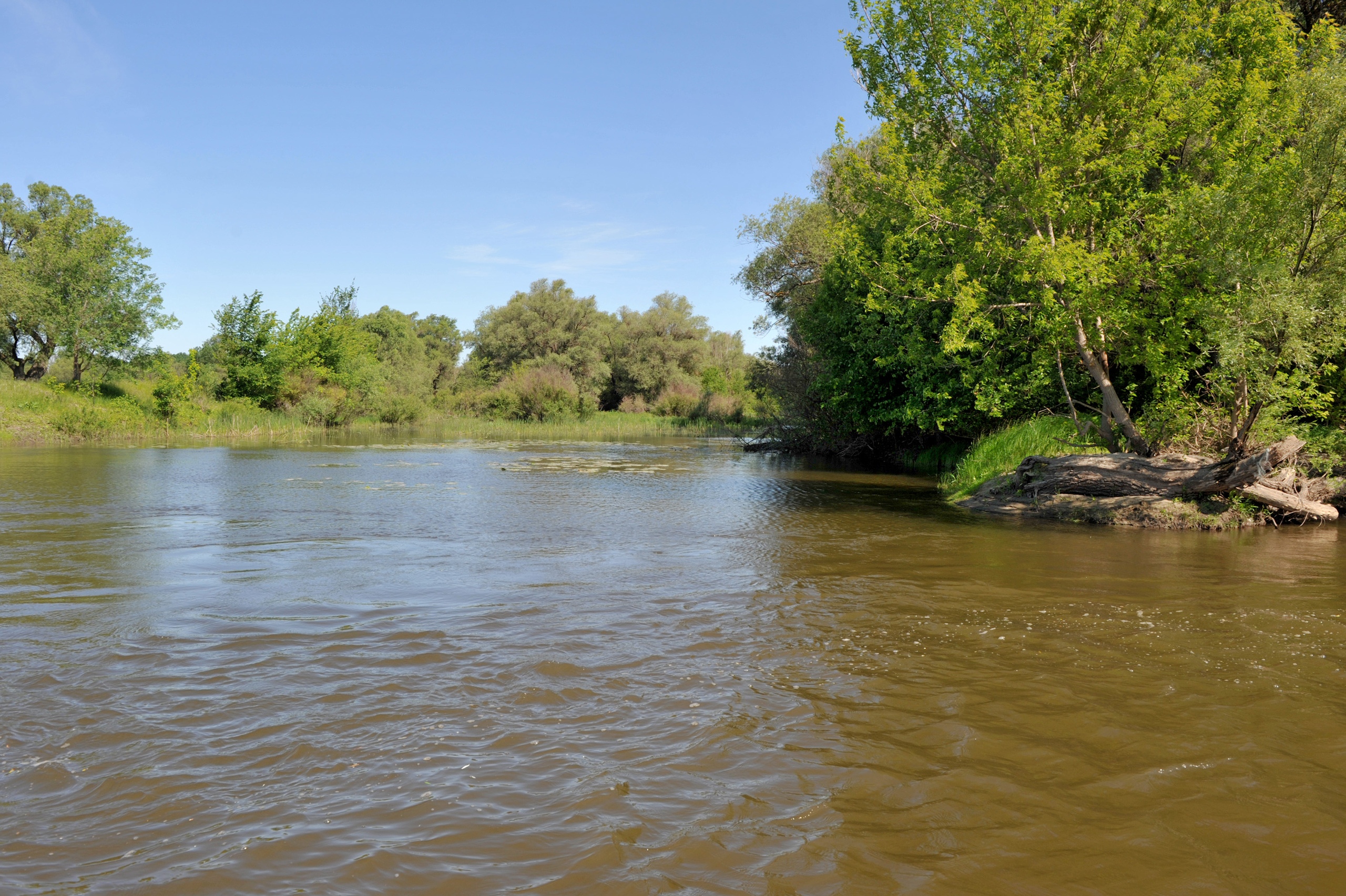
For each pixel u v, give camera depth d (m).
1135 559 9.05
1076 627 6.04
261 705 4.33
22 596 6.80
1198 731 4.10
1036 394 16.73
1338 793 3.46
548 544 9.68
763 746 3.89
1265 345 11.25
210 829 3.09
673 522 11.73
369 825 3.13
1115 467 12.70
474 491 15.55
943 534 10.81
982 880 2.80
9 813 3.19
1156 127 13.10
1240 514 11.95
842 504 14.17
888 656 5.30
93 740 3.87
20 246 48.09
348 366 51.25
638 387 68.75
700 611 6.45
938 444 24.61
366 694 4.51
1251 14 12.79
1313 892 2.74
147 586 7.22
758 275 37.34
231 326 44.75
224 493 14.77
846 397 23.52
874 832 3.12
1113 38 13.62
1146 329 12.91
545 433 43.53
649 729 4.07
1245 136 12.88
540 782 3.49
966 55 14.26
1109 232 13.21
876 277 17.12
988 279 14.39
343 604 6.58
